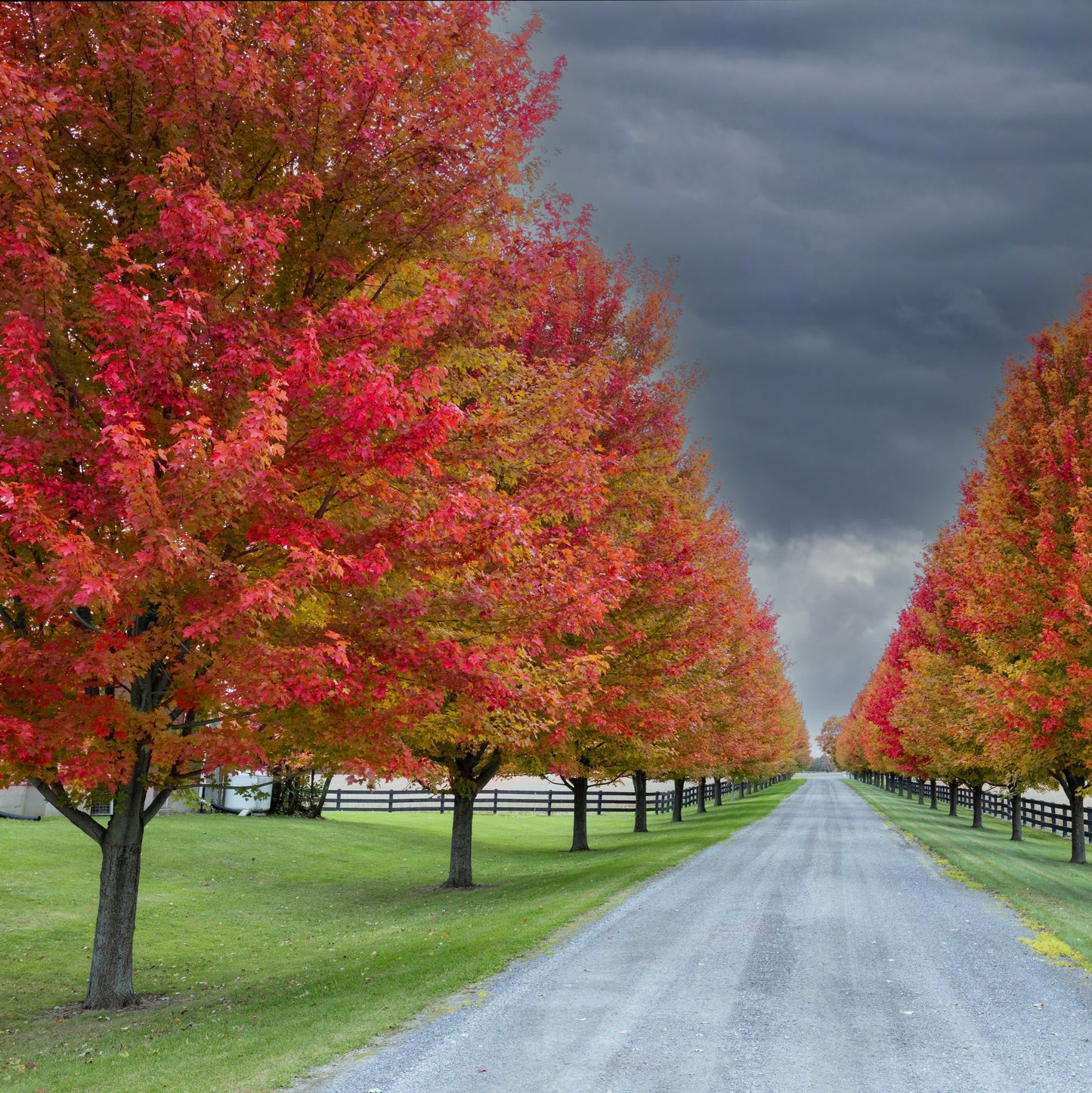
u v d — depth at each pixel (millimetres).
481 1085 6203
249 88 7441
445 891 19438
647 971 9547
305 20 7715
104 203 8641
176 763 9547
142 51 7316
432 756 18984
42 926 14984
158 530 6777
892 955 10312
